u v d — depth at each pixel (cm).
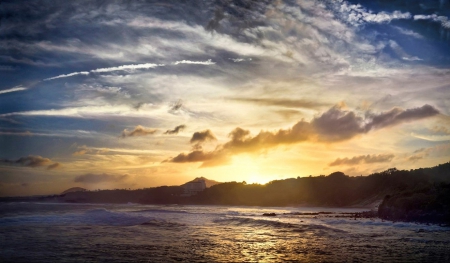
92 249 2164
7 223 3491
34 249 2116
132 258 1919
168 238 2772
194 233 3164
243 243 2569
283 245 2477
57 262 1780
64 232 2930
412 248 2341
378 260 1930
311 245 2477
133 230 3262
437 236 2955
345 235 3058
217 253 2134
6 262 1766
